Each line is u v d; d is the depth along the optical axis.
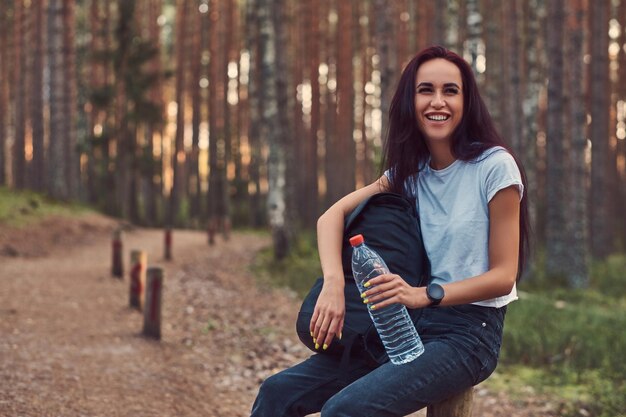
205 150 50.88
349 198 2.58
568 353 7.80
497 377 7.19
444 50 2.47
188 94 45.03
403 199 2.44
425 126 2.42
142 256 9.61
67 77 26.84
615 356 7.73
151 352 7.39
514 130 17.86
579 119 15.59
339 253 2.45
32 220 19.75
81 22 41.22
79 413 5.15
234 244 23.33
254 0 26.22
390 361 2.29
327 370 2.50
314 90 35.03
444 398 2.34
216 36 36.53
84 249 18.11
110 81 36.19
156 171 34.97
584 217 15.37
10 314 8.62
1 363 6.29
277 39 17.97
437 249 2.38
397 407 2.23
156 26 38.81
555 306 11.09
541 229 26.88
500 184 2.29
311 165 36.16
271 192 17.50
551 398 6.52
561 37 15.61
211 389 6.33
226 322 9.59
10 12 35.34
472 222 2.33
